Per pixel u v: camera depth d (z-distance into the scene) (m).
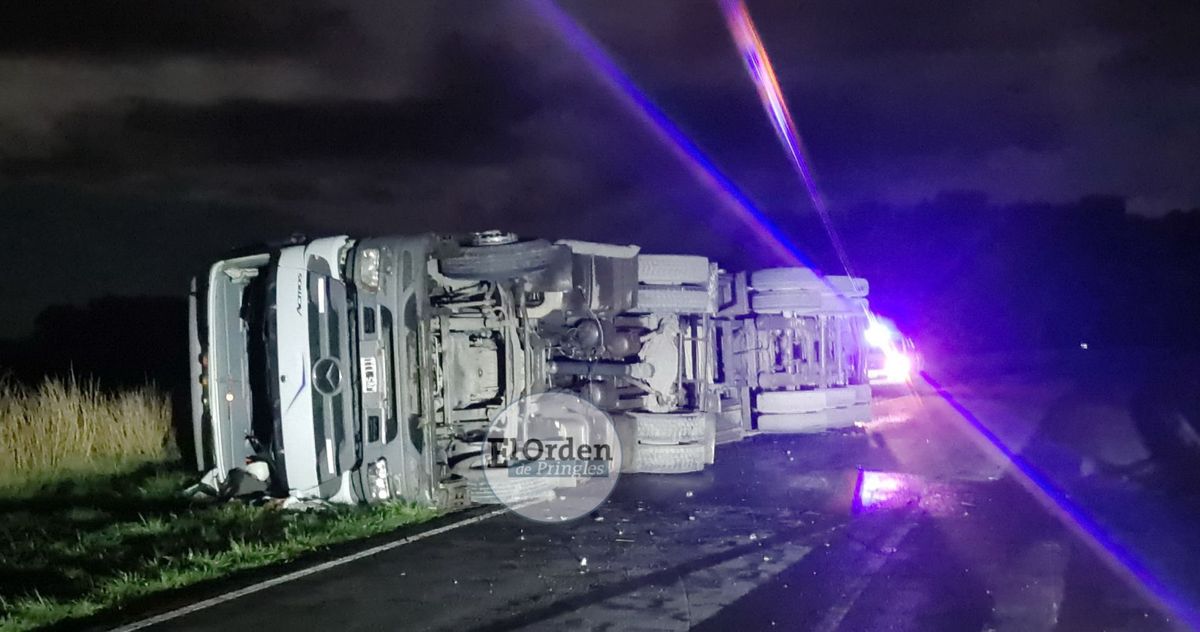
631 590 7.69
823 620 7.03
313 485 10.39
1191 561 8.77
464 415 10.94
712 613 7.14
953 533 9.75
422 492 10.17
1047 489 12.13
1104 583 8.05
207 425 11.25
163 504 11.12
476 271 10.75
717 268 15.75
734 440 16.34
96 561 8.65
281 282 10.45
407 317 10.11
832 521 10.26
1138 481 12.62
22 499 11.79
